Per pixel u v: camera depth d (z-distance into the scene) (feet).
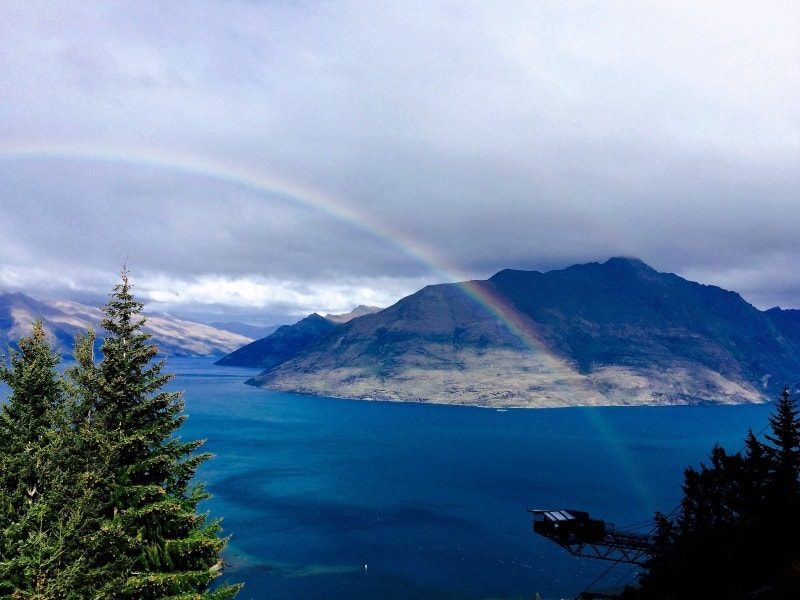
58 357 95.76
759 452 183.73
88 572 72.84
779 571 73.36
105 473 77.10
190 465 86.02
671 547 164.25
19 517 80.18
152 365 87.86
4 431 89.25
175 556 78.23
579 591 308.81
